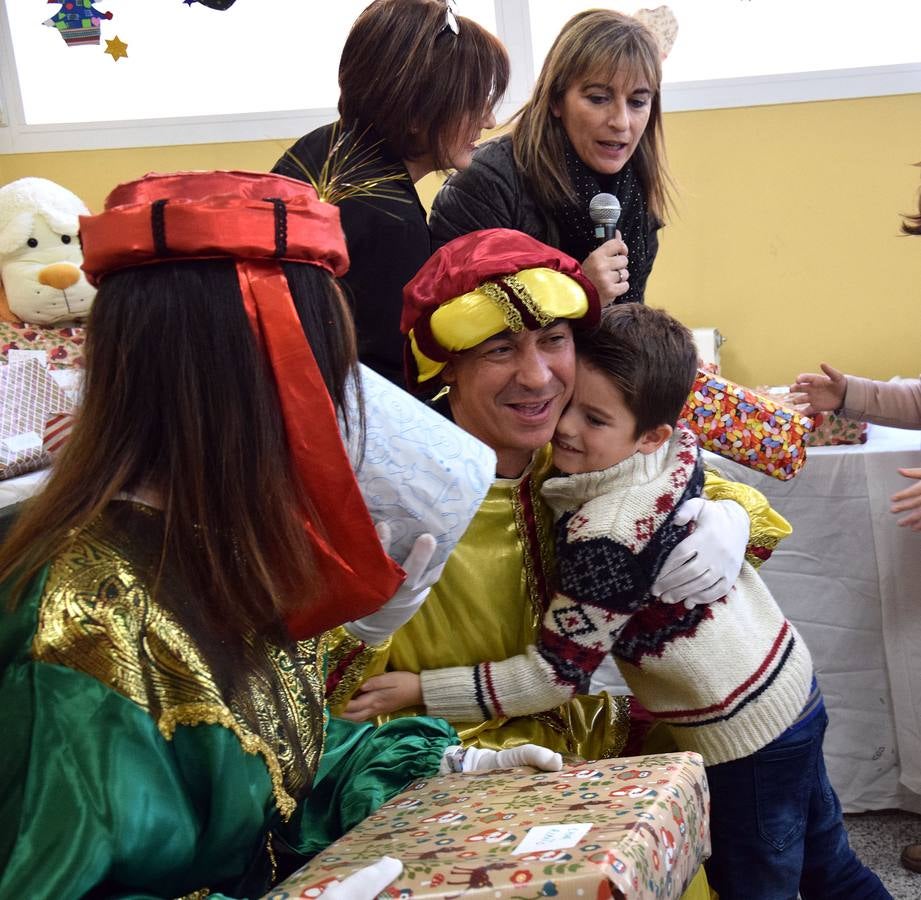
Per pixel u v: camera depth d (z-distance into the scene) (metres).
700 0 2.79
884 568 1.84
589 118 1.71
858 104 2.74
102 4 2.88
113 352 0.69
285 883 0.71
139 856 0.65
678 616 1.22
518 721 1.22
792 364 2.88
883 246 2.80
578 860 0.66
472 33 1.55
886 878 1.77
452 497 0.91
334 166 1.50
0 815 0.64
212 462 0.68
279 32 2.88
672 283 2.88
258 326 0.69
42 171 2.93
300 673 0.80
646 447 1.22
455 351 1.15
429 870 0.68
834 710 1.91
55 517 0.69
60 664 0.66
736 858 1.27
